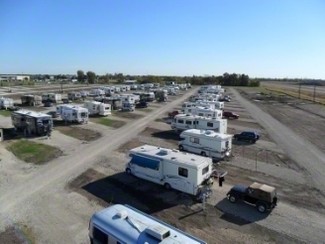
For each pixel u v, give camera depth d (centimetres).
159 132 4262
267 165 2836
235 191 1989
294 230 1694
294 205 2006
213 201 2038
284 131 4488
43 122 3894
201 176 2103
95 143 3547
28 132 3962
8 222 1727
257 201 1902
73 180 2369
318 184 2391
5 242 1524
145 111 6394
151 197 2088
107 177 2442
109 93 9256
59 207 1917
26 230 1644
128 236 1191
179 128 4150
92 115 5609
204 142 3012
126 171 2508
